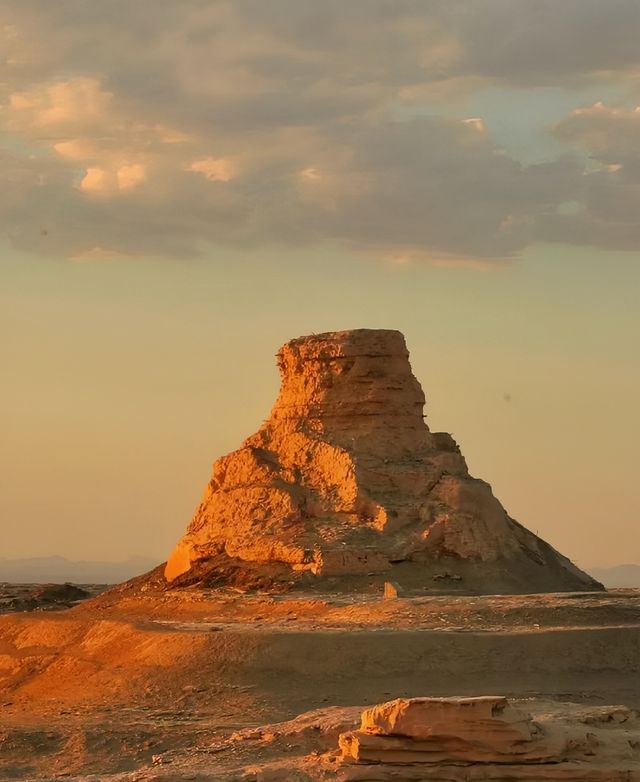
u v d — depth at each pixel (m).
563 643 93.88
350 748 66.81
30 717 90.25
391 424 129.12
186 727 83.44
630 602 110.31
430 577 119.44
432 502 124.38
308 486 128.12
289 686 90.50
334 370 131.12
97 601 132.62
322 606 109.69
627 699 86.94
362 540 121.62
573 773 64.94
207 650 95.00
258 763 71.75
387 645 93.19
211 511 132.25
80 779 72.06
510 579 121.75
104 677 96.25
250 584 120.56
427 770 65.19
